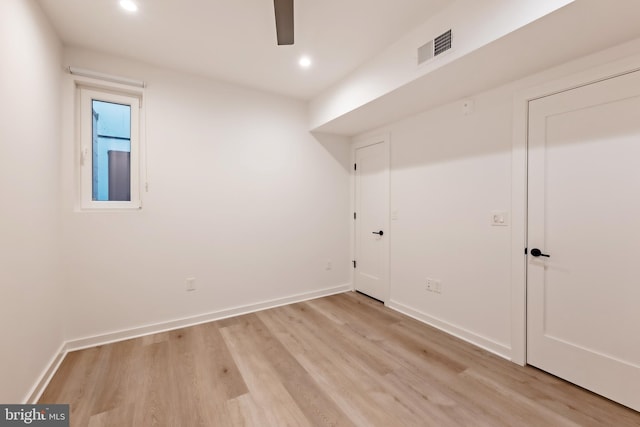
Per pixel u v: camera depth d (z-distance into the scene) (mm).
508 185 2195
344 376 1987
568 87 1850
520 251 2109
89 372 2016
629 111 1627
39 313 1796
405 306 3131
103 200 2525
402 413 1639
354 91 2758
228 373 2018
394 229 3264
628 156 1637
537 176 2020
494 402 1723
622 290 1670
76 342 2336
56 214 2135
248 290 3186
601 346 1751
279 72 2803
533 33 1532
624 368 1663
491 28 1612
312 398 1764
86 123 2420
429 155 2832
